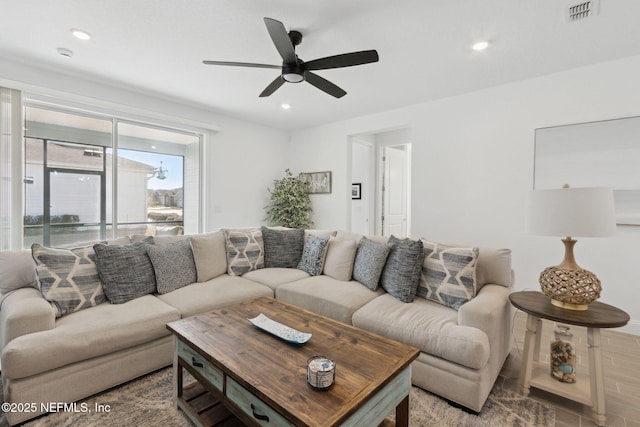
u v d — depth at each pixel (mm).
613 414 1673
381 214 5645
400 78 3184
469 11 2072
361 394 1122
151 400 1764
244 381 1207
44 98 3031
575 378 1845
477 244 3570
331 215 5086
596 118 2863
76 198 3387
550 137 3098
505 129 3357
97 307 2115
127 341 1863
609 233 1563
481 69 2975
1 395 1739
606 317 1578
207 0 1981
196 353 1546
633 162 2705
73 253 2193
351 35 2377
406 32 2332
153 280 2482
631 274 2756
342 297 2367
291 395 1112
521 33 2338
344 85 3379
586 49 2582
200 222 4496
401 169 6008
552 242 3119
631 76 2705
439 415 1658
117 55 2732
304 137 5430
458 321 1864
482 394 1646
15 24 2262
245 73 3102
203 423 1492
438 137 3838
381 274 2580
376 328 2033
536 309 1717
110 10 2092
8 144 2801
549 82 3090
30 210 3102
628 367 2145
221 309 1989
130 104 3588
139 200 3885
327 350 1454
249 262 3154
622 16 2109
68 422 1576
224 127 4621
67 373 1669
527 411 1692
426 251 2432
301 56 2703
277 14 2117
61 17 2176
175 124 4055
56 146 3248
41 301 1861
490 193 3473
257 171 5129
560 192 1640
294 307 2045
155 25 2270
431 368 1798
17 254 2191
